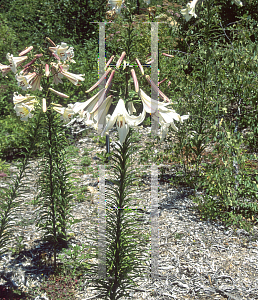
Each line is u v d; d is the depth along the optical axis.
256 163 4.75
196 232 3.71
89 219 4.05
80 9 9.66
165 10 6.64
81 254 3.23
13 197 2.88
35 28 9.86
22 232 3.75
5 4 11.38
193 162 4.95
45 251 3.42
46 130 3.03
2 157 6.15
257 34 4.02
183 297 2.80
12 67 2.39
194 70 4.51
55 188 3.08
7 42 9.14
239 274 3.04
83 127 6.96
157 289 2.89
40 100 2.66
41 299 2.78
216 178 3.76
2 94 7.79
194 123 4.45
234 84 4.13
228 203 3.66
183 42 6.06
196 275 3.06
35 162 5.83
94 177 5.17
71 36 9.57
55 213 3.13
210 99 4.08
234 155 4.03
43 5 10.31
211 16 4.07
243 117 4.35
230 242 3.51
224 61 4.00
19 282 2.98
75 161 5.79
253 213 3.99
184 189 4.73
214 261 3.23
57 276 3.01
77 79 2.62
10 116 7.31
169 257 3.31
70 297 2.79
